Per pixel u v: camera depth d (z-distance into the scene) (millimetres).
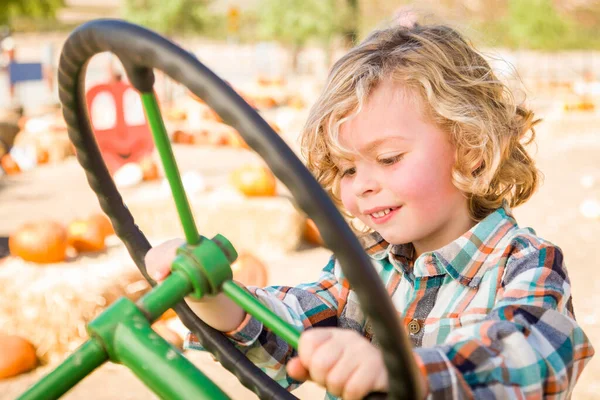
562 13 19266
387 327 610
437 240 1176
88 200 6059
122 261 3307
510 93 1284
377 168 1115
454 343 835
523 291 978
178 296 787
